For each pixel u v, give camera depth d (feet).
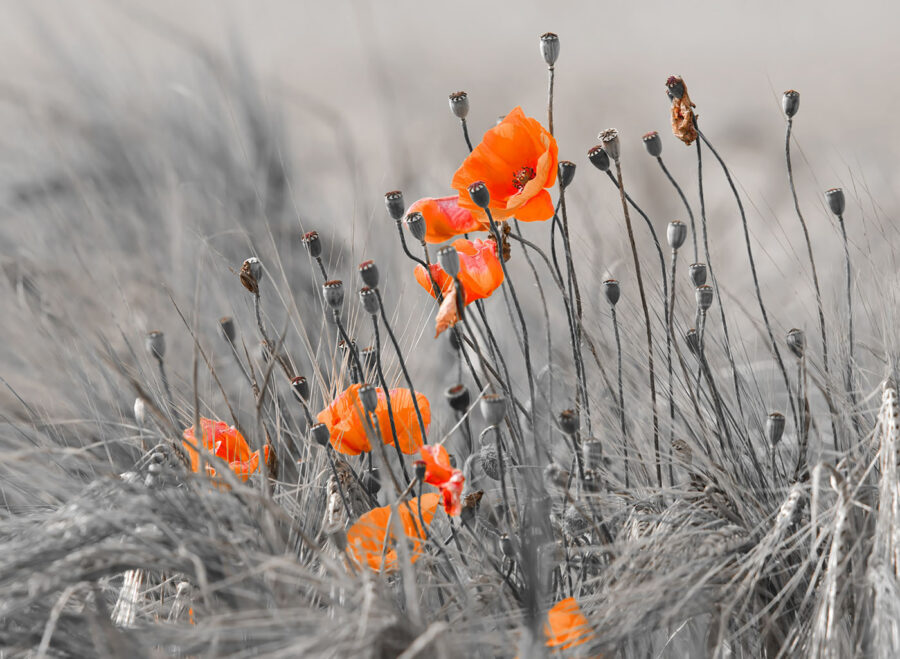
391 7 46.19
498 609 10.40
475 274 10.37
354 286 11.39
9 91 17.94
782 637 10.41
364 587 10.12
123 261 12.42
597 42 39.86
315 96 33.53
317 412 10.82
